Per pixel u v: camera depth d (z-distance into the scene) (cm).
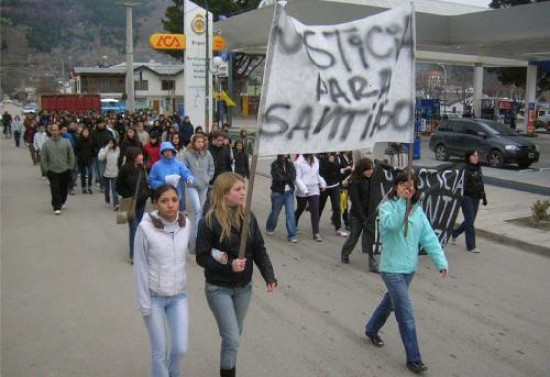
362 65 477
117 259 866
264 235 1061
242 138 1555
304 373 493
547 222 1142
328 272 819
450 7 3475
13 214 1235
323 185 1022
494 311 664
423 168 909
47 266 824
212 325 604
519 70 4712
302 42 443
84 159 1527
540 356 541
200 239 425
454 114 5353
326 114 459
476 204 948
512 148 2028
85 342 555
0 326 594
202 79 2678
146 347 544
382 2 2500
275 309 656
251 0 4903
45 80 10894
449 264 875
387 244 503
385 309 539
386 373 496
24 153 2819
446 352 546
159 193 413
